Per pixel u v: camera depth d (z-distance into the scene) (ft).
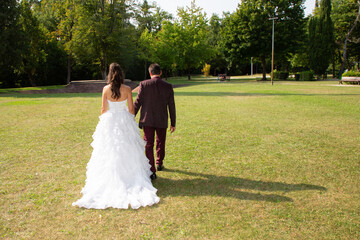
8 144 20.16
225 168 15.28
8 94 70.95
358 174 14.24
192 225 9.56
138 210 10.64
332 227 9.42
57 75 138.21
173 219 9.96
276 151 18.38
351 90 67.46
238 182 13.35
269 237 8.86
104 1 114.62
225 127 25.82
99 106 40.52
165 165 15.80
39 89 91.25
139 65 169.99
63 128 25.45
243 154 17.78
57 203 11.27
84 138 21.89
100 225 9.60
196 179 13.74
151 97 13.67
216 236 8.91
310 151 18.30
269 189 12.53
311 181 13.42
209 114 33.17
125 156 12.13
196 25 159.33
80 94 70.03
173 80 158.20
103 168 12.02
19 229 9.37
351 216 10.14
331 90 68.08
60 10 126.82
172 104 14.23
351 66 169.17
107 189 11.76
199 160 16.62
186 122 28.30
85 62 134.41
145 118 13.70
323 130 24.23
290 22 129.49
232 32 137.39
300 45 134.51
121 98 12.78
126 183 12.08
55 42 132.87
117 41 113.39
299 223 9.69
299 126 26.02
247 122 28.14
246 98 50.70
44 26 132.46
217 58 228.84
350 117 30.09
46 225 9.62
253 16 128.77
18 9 86.48
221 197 11.73
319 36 134.62
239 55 136.77
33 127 25.88
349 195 11.87
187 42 155.53
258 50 134.62
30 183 13.26
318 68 137.69
